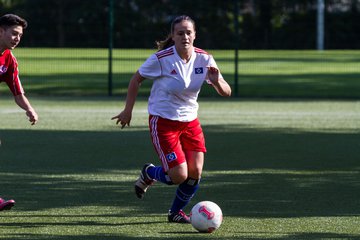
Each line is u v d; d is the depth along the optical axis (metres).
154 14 84.75
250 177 30.42
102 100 64.00
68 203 25.22
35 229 21.52
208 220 20.95
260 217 23.17
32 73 90.50
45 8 84.88
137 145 39.50
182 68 21.73
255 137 42.78
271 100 65.00
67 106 58.78
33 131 44.56
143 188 23.84
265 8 87.75
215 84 21.94
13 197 26.14
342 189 27.92
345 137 42.88
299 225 22.06
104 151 37.41
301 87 76.62
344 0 92.81
